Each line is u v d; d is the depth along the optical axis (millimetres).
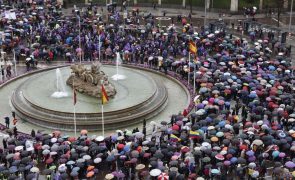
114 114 59062
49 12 103375
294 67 74562
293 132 51844
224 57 75625
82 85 64688
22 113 60688
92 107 59969
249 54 78250
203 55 81625
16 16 96875
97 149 48344
